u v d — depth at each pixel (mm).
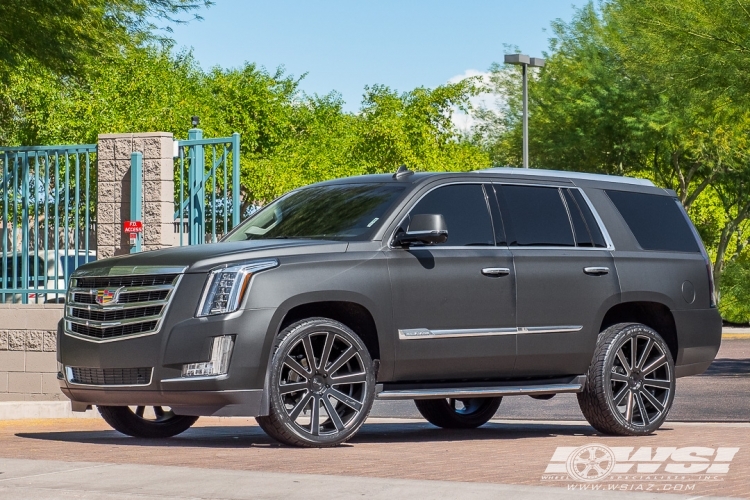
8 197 15094
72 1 15102
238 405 8445
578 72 45094
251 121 51750
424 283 9234
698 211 51156
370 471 7176
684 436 10250
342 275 8859
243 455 8070
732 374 20906
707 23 22984
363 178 10094
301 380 8688
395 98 54844
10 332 14859
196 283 8547
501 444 9430
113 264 9078
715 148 42531
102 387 8859
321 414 10477
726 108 25469
